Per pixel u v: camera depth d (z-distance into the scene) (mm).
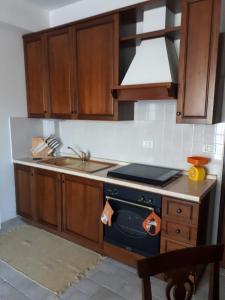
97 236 2434
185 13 1896
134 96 2209
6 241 2715
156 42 2129
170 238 1942
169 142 2467
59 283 2070
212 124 2098
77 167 2729
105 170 2523
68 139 3266
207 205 2131
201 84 1916
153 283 2057
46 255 2463
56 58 2754
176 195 1847
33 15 2945
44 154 3238
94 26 2387
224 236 2287
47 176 2773
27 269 2250
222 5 2066
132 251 2184
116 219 2254
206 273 2201
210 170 2285
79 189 2496
